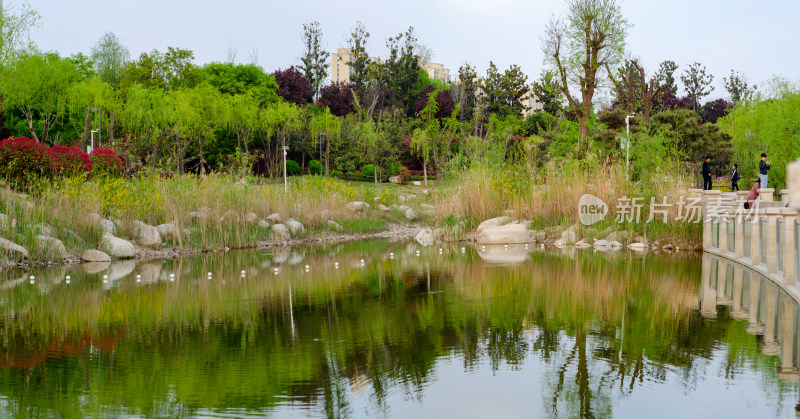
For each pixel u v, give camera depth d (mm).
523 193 19719
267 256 15531
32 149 16375
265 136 46219
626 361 5816
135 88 36469
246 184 20391
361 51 70688
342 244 18734
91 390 5078
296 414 4516
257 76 49438
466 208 20219
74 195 15406
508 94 71625
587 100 32594
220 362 5887
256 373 5547
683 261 13227
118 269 12984
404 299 9195
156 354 6188
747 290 9539
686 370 5523
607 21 31609
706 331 6945
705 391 4945
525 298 9102
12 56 30766
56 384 5234
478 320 7641
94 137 44125
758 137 31094
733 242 13938
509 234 17906
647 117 36938
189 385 5203
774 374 5375
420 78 75500
